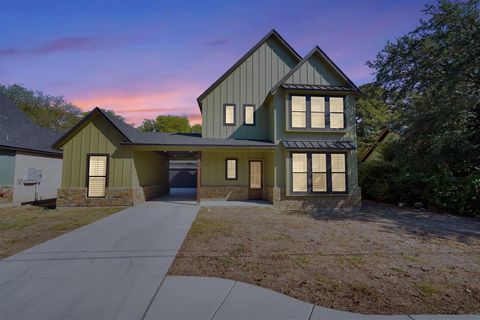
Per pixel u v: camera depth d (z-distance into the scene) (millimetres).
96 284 3783
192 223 8227
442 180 11328
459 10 10914
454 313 3045
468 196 10227
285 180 12008
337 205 12000
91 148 11906
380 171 15094
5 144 12844
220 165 14203
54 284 3779
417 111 12438
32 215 9797
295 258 4984
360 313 3027
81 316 2936
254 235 6781
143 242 6043
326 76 12766
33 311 3035
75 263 4660
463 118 10859
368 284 3840
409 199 13023
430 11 11844
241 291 3570
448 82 10594
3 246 5699
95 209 11156
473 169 11820
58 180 17641
